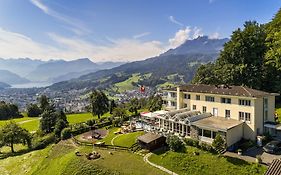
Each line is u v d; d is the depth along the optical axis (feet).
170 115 200.03
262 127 179.32
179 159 153.89
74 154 184.14
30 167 202.69
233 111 185.68
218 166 140.56
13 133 255.09
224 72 270.46
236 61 272.10
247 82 257.75
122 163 160.35
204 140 170.50
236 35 269.64
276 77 265.95
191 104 221.66
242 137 176.45
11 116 513.04
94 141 211.61
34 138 283.18
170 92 254.27
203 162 146.41
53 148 223.51
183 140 173.68
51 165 186.80
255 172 129.90
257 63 262.06
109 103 360.28
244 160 142.00
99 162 164.86
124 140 197.36
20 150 262.06
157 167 150.51
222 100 193.88
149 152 171.83
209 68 316.40
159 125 209.36
